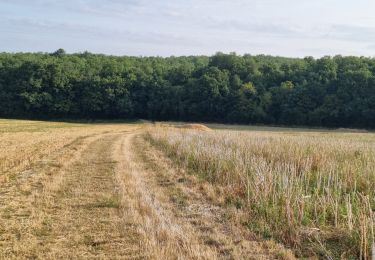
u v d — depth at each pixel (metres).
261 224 8.55
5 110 81.25
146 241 7.38
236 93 81.44
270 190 10.26
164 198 10.96
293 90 78.94
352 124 73.56
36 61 85.62
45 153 20.41
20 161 17.33
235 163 13.94
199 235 7.92
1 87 81.62
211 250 7.15
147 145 25.95
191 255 6.72
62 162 17.38
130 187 12.29
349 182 11.99
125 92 86.62
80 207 9.88
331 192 10.64
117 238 7.68
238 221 8.86
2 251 6.98
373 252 6.26
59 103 82.62
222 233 8.16
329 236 7.89
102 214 9.27
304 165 13.87
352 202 9.52
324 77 83.81
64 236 7.80
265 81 89.81
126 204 10.06
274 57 143.75
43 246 7.25
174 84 94.69
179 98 84.62
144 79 88.31
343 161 15.97
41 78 82.44
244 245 7.44
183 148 19.72
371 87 72.56
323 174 12.85
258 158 14.97
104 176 14.16
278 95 79.38
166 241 7.46
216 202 10.50
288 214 8.31
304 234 7.96
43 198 10.73
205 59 143.12
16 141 26.28
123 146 25.39
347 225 8.23
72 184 12.71
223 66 95.44
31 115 82.69
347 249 7.31
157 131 36.12
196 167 15.86
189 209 9.94
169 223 8.58
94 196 11.03
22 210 9.52
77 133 37.66
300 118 76.50
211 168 14.61
